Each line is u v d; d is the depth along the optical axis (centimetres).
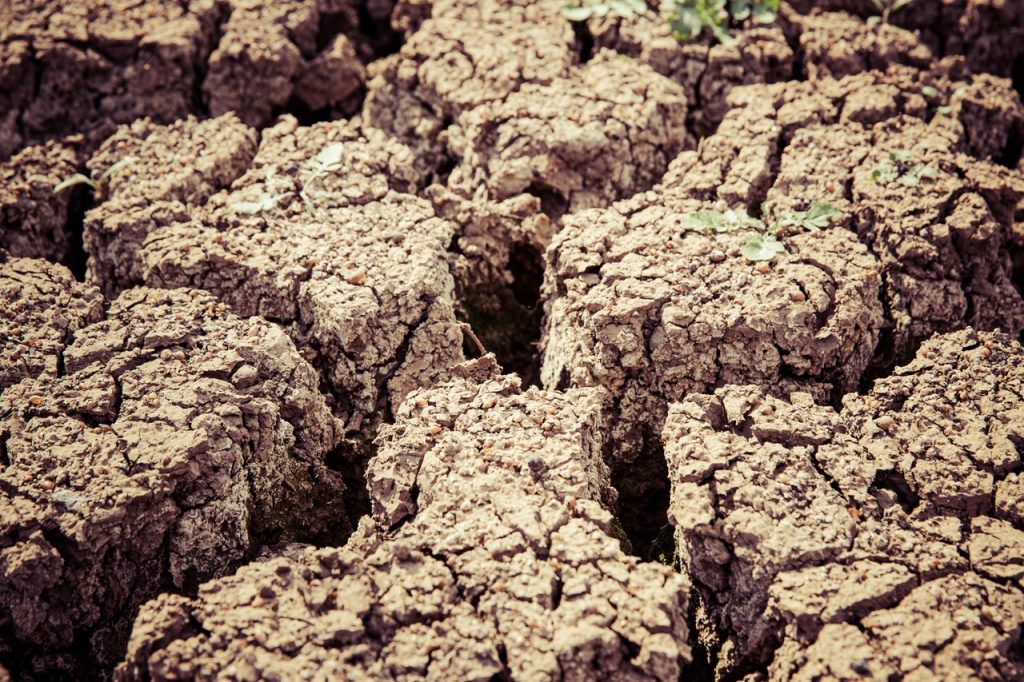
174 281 340
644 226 349
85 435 282
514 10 451
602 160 384
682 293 320
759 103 404
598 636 235
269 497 300
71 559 266
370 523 286
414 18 477
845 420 295
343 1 473
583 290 330
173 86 429
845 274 325
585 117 389
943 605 245
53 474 273
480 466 280
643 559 314
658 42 427
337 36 451
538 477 277
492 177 387
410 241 344
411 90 427
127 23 439
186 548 280
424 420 297
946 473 276
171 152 387
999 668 233
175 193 370
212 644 238
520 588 247
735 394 296
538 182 385
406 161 384
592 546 256
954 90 421
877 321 330
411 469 290
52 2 450
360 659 235
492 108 399
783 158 381
